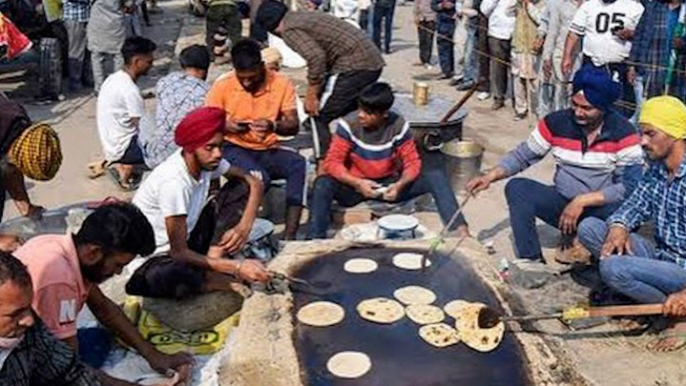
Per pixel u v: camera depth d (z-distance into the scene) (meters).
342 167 5.30
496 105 9.03
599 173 4.87
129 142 6.32
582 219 4.87
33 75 10.05
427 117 6.25
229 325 4.04
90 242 3.12
